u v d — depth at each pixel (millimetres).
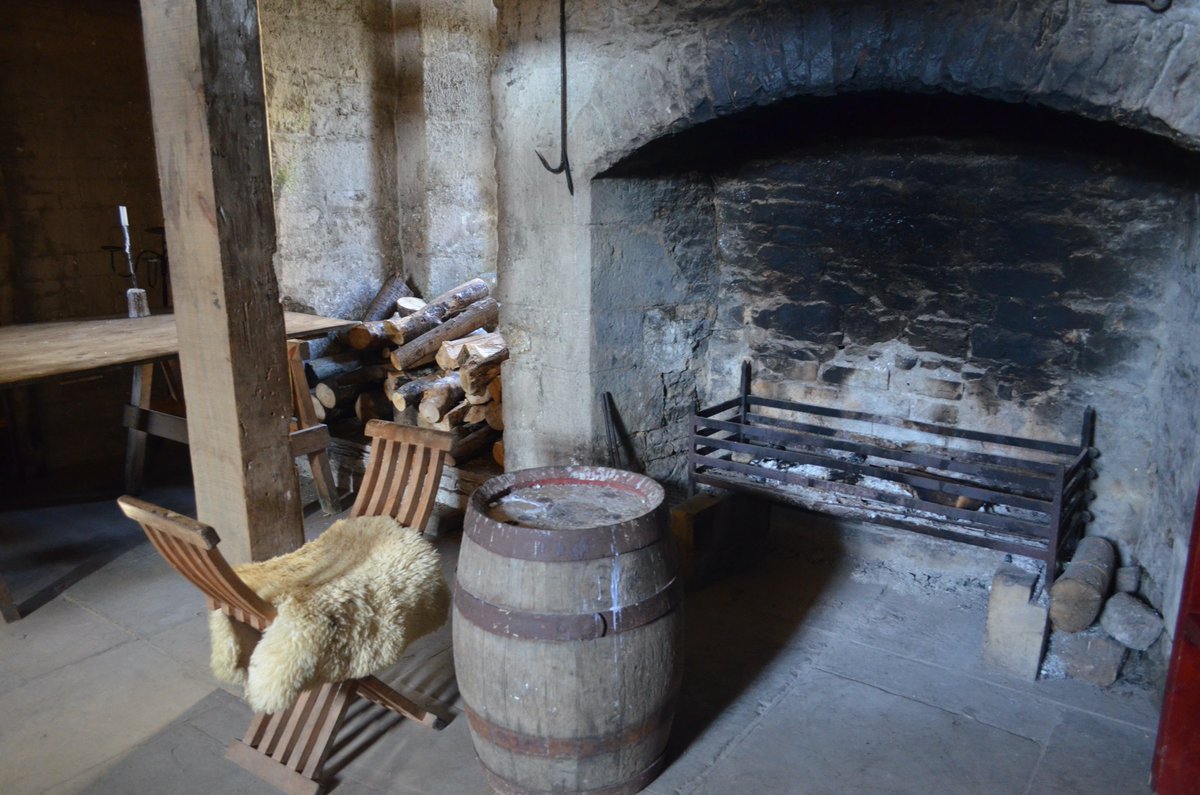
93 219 4574
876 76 2361
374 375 4281
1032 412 2854
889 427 3154
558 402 3273
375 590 2127
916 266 2988
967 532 2646
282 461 2543
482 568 1959
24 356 3346
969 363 2951
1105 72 2061
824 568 3258
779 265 3301
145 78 4703
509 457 3529
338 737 2334
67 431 4613
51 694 2551
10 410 4352
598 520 2043
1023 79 2166
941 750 2234
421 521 2395
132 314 4316
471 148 4797
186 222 2355
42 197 4355
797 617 2904
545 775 1995
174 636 2877
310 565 2301
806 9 2418
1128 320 2635
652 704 1997
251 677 1909
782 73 2506
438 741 2322
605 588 1889
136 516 1878
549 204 3109
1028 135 2650
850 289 3150
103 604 3102
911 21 2271
